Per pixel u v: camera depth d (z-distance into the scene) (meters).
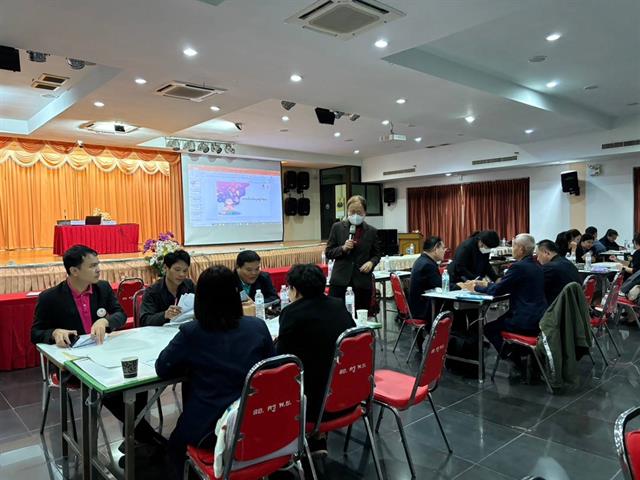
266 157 11.03
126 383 1.87
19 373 4.44
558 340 3.53
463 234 11.67
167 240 6.51
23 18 3.21
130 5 3.04
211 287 1.86
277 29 3.44
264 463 1.75
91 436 2.24
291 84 4.87
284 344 2.13
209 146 10.19
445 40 4.45
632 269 5.79
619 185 8.95
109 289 2.96
